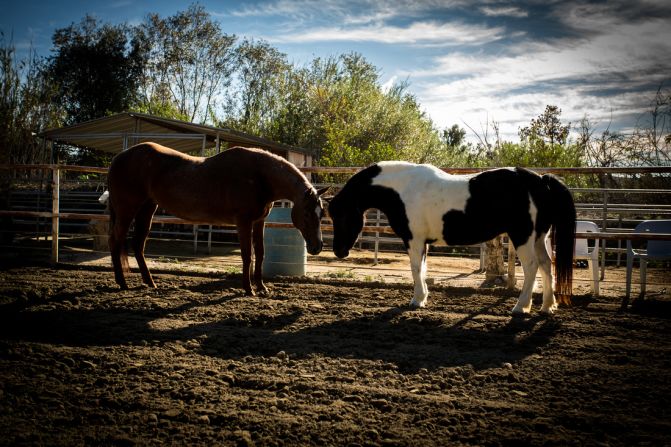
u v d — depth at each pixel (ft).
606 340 13.55
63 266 25.36
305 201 18.33
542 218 15.92
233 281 22.21
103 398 9.18
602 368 11.27
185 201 19.44
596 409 9.06
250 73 95.35
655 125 38.81
